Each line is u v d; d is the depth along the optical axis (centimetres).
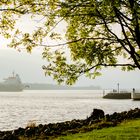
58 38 1426
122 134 1894
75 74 1400
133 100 14275
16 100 15875
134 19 1247
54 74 1416
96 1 1227
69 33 1490
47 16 1345
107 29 1346
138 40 1299
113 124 2542
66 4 1289
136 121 2627
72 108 9306
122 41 1351
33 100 15862
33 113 7438
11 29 1335
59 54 1434
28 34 1385
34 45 1404
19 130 2650
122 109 8794
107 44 1395
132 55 1328
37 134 2362
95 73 1442
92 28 1440
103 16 1314
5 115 6856
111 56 1418
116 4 1195
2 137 2197
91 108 9275
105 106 10194
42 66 1419
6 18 1306
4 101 14588
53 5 1307
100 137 1833
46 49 1427
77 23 1431
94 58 1380
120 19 1291
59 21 1377
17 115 6875
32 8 1308
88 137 1850
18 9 1297
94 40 1420
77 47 1427
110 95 16712
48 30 1403
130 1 1205
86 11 1330
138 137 1767
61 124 2919
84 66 1404
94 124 2703
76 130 2380
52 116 6544
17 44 1384
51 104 11869
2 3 1269
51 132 2341
